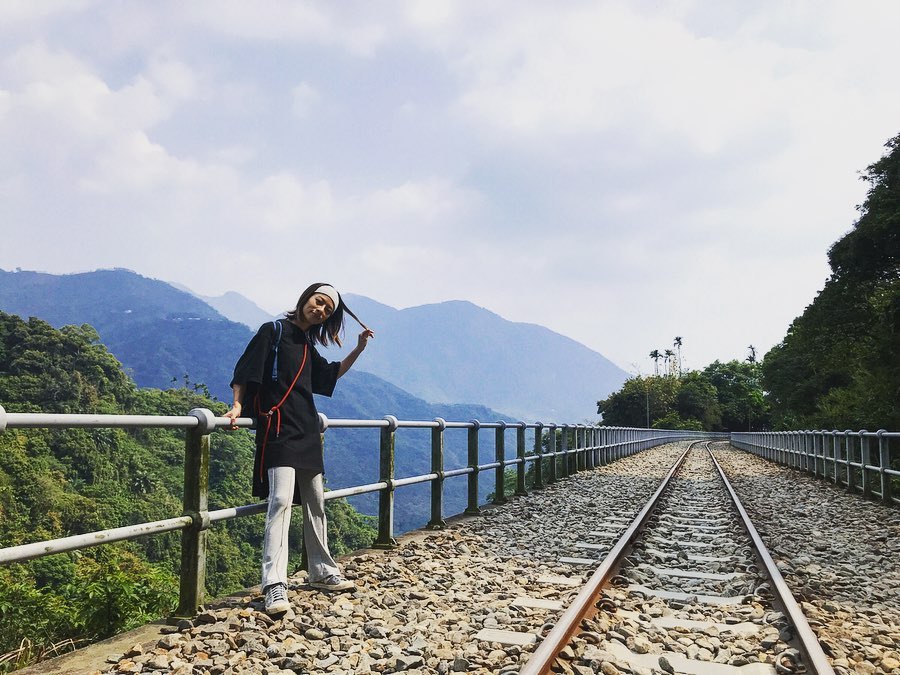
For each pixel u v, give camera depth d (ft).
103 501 250.37
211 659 12.19
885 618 16.08
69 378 362.74
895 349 103.71
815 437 59.31
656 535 27.68
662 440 174.50
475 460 33.24
